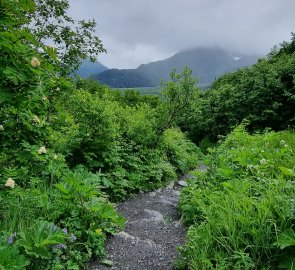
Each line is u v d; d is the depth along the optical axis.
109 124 7.34
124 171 7.82
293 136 9.35
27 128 3.42
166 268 3.81
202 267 3.33
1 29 2.96
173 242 4.61
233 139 9.86
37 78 3.00
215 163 6.82
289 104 19.39
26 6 3.09
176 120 11.20
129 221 5.75
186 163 12.15
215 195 4.89
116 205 6.71
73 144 7.04
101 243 4.27
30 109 3.35
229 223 3.66
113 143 7.78
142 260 4.06
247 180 4.97
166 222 5.51
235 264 3.22
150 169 8.80
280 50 30.33
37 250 3.11
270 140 8.41
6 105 3.18
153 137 10.41
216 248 3.52
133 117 10.23
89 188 4.68
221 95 24.14
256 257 3.36
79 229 4.30
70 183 4.65
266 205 3.76
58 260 3.47
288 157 6.21
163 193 8.30
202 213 4.82
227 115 22.59
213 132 24.31
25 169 3.54
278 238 3.27
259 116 19.88
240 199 4.16
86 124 7.16
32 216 4.07
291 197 3.83
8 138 3.36
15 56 2.88
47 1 11.06
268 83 19.64
